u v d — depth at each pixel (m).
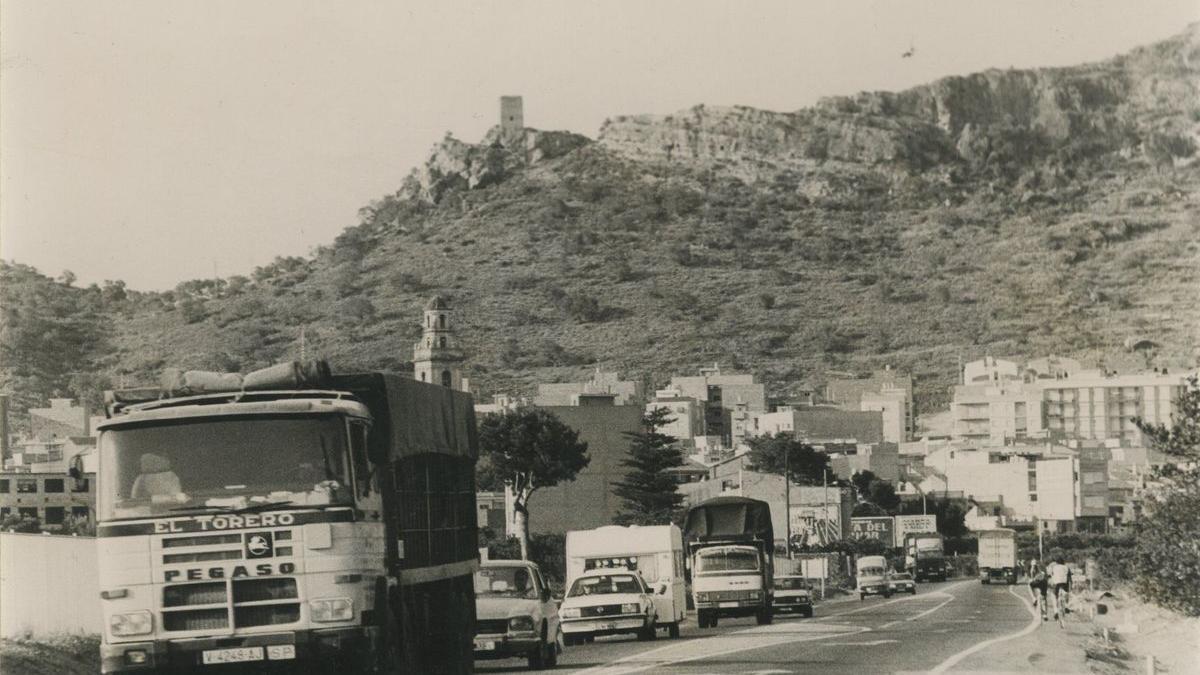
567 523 174.62
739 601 69.12
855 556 173.62
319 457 26.70
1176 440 59.19
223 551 26.28
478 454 38.03
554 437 143.12
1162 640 54.44
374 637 26.88
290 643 26.09
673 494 164.00
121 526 26.44
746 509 79.06
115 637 26.19
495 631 40.28
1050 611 76.50
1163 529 59.53
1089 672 35.19
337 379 29.17
